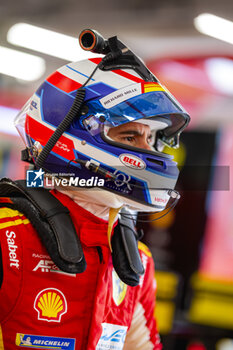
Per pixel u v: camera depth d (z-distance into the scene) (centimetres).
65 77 432
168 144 511
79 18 1919
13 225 386
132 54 438
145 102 421
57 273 388
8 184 410
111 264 430
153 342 485
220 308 1152
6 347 374
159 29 1781
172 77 1694
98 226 418
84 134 415
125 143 436
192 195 1137
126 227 444
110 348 429
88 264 404
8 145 1778
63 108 421
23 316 377
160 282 1138
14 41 1861
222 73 1630
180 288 1143
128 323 446
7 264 373
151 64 1767
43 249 387
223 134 1324
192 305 1157
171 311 1134
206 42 1697
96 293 400
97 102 414
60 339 388
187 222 1140
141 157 416
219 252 1261
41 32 1744
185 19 1706
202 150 1052
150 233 1150
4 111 1894
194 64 1684
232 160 1294
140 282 466
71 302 393
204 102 1614
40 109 436
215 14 1636
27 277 379
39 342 381
